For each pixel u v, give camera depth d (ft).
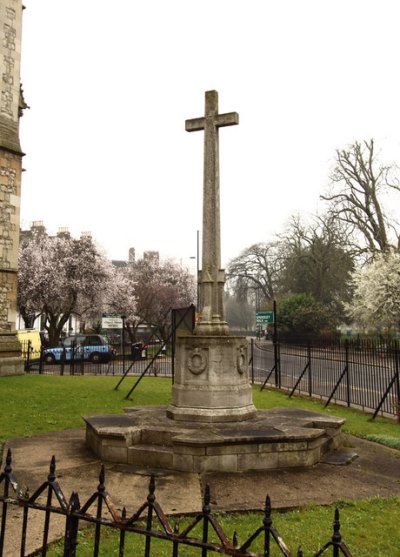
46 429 30.96
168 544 14.58
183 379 26.55
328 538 15.14
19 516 16.34
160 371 75.56
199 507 17.49
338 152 116.67
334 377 63.93
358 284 112.16
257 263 181.98
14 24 57.93
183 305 167.12
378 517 17.16
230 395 26.16
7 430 30.17
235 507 17.67
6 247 55.77
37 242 123.85
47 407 37.63
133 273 162.20
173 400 27.07
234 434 22.99
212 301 28.17
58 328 112.06
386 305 105.70
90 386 49.70
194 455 21.88
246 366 27.68
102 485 9.66
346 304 121.60
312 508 17.88
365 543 15.01
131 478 20.85
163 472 21.72
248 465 22.38
